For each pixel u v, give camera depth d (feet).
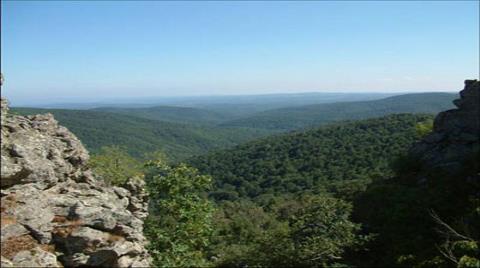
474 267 70.79
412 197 119.65
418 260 86.84
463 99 150.41
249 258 106.11
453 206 108.68
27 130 46.91
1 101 44.80
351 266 93.71
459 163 132.98
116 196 49.16
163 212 69.41
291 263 98.12
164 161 80.79
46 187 42.09
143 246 43.42
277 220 192.13
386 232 107.24
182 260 61.05
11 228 35.40
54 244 37.06
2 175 37.52
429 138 154.40
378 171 266.16
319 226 103.14
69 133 52.44
